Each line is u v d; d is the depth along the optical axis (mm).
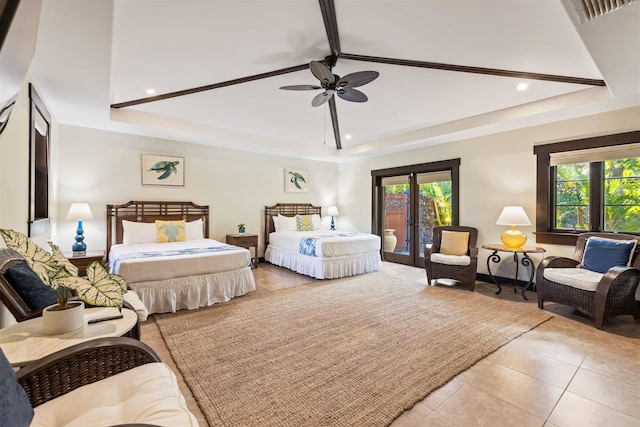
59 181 3967
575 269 3176
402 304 3379
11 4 649
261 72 3123
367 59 2920
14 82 954
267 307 3275
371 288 4070
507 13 2096
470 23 2246
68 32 1913
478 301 3490
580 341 2432
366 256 5078
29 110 2434
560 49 2457
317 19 2334
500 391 1780
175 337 2504
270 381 1878
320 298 3609
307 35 2533
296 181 6504
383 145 5461
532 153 3953
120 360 1256
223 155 5508
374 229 6293
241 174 5734
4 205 1926
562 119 3664
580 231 3635
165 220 4773
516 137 4117
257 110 4180
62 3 1635
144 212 4660
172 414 958
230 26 2326
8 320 1874
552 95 3338
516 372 1982
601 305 2646
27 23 750
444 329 2676
